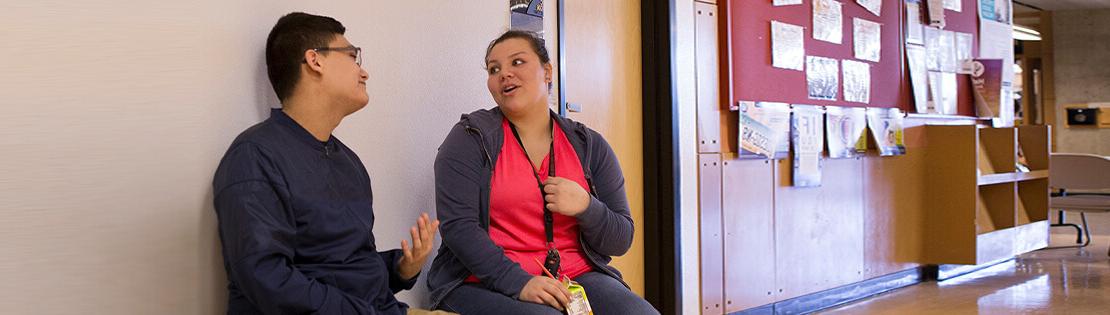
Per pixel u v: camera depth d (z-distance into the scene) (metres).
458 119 2.79
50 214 1.73
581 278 2.38
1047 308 4.62
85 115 1.78
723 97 4.04
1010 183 5.83
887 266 5.20
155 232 1.91
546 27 3.28
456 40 2.77
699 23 3.95
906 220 5.34
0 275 1.66
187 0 1.97
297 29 2.02
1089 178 7.12
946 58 5.66
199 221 2.01
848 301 4.89
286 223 1.86
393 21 2.54
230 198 1.81
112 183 1.83
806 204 4.55
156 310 1.92
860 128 4.89
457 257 2.30
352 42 2.41
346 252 1.99
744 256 4.16
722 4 4.04
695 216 3.91
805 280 4.55
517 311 2.14
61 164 1.75
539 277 2.18
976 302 4.82
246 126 2.13
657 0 3.81
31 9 1.69
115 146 1.83
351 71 2.06
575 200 2.29
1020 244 5.85
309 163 1.97
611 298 2.27
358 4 2.43
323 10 2.33
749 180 4.19
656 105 3.83
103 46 1.81
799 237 4.50
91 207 1.79
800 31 4.43
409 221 2.61
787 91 4.37
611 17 3.71
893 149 5.14
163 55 1.92
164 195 1.93
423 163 2.66
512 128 2.44
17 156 1.68
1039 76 13.84
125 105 1.85
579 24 3.53
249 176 1.83
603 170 2.52
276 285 1.76
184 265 1.98
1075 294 5.05
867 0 4.95
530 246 2.36
